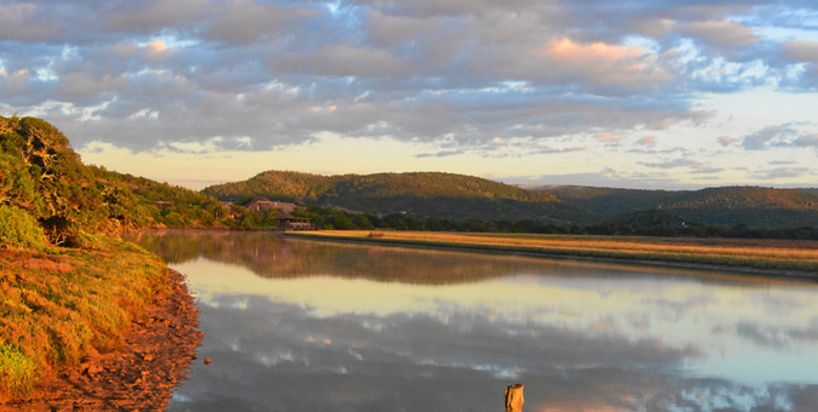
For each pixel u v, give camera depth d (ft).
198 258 137.49
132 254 109.70
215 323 56.54
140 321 52.24
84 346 38.45
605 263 148.46
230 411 32.17
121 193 188.96
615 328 57.67
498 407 34.09
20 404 29.37
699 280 106.73
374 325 57.41
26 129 123.03
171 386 35.86
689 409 34.30
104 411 30.27
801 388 38.52
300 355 45.01
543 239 296.10
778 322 62.28
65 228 107.24
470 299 76.13
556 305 72.08
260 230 421.59
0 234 81.41
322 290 82.79
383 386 37.70
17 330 34.94
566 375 40.86
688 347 49.73
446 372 41.16
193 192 564.71
